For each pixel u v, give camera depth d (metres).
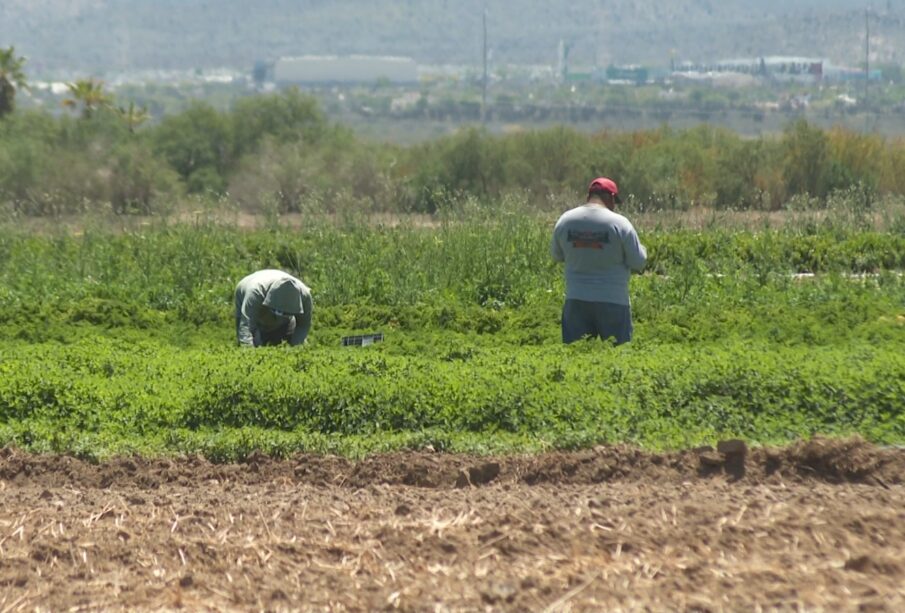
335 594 23.81
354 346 46.44
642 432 34.41
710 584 23.72
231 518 27.75
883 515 26.75
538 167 137.75
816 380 36.00
